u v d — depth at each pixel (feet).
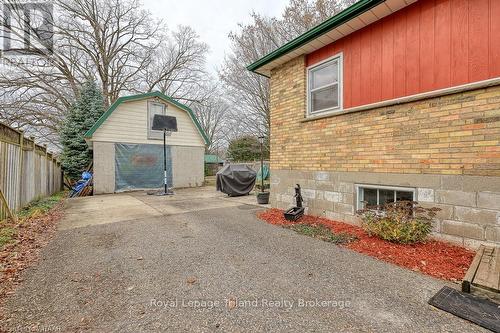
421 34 12.76
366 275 9.29
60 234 15.21
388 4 13.11
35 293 8.21
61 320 6.81
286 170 20.26
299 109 18.92
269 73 22.41
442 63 12.06
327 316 6.95
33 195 25.07
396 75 13.71
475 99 10.68
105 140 37.50
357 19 14.38
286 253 11.65
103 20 60.03
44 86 55.06
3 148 17.63
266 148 63.36
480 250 9.75
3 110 50.42
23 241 13.46
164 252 12.00
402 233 11.57
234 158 79.15
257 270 9.89
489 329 6.16
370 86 14.85
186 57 75.36
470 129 10.80
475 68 11.09
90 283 8.93
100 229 16.37
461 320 6.58
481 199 10.53
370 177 14.47
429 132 12.07
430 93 11.86
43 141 58.65
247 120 68.03
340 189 16.16
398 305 7.36
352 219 15.52
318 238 13.69
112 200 29.96
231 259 11.05
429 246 11.41
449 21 11.85
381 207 12.89
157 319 6.88
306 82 18.62
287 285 8.68
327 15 46.34
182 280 9.13
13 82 50.11
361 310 7.18
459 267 9.46
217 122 104.01
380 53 14.39
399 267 9.84
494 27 10.63
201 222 18.08
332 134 16.57
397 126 13.24
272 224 17.07
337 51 16.60
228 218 19.30
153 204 26.68
